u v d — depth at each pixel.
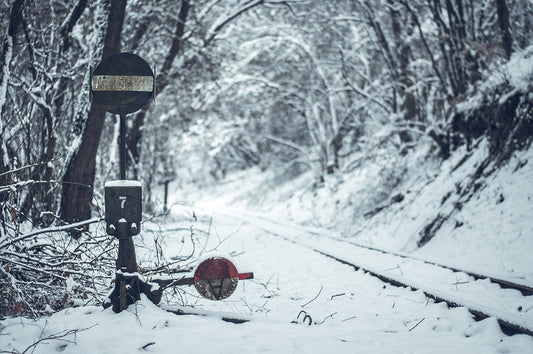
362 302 7.45
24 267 6.05
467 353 4.79
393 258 11.40
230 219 25.75
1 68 9.09
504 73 14.38
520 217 11.88
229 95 28.36
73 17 12.93
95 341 5.01
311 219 25.23
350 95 29.73
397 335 5.54
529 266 10.02
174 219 22.48
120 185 5.73
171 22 19.16
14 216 6.22
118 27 11.32
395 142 24.03
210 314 5.96
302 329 5.67
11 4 10.67
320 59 29.53
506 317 5.54
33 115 10.94
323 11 27.59
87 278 6.73
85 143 11.00
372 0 23.36
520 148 13.83
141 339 5.08
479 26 18.09
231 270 6.18
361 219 19.39
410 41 22.28
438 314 6.36
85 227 6.47
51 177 10.47
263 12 27.66
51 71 12.15
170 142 27.75
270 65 30.52
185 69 19.98
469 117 16.38
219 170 50.94
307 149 36.00
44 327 5.36
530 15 16.97
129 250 5.85
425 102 21.66
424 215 15.91
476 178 14.53
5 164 7.64
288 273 10.27
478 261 11.27
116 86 5.91
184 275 6.33
